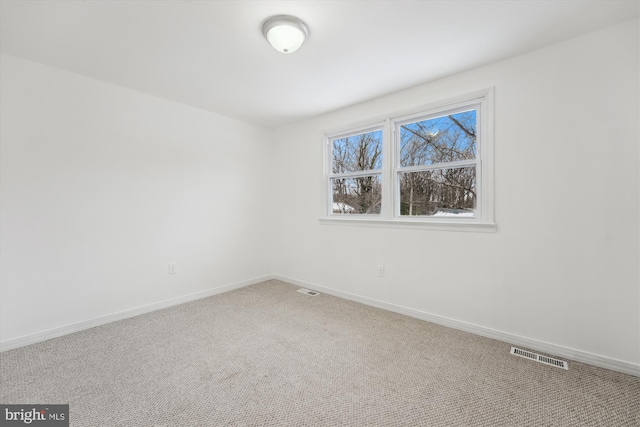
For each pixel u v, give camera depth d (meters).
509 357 2.03
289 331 2.46
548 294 2.09
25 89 2.20
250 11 1.67
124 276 2.74
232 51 2.10
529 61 2.12
